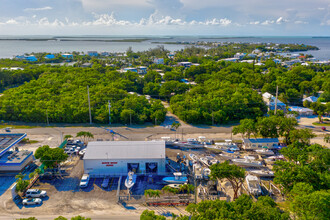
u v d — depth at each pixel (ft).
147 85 447.83
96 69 597.52
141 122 295.07
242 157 209.67
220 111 298.56
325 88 414.00
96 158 180.75
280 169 161.17
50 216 139.95
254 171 183.01
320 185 147.13
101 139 240.73
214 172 149.79
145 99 334.44
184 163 201.26
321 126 285.23
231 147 225.76
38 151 180.55
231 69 558.56
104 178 178.60
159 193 150.00
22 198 156.35
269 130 233.14
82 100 320.09
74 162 203.82
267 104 334.85
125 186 170.30
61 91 370.32
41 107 305.53
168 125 290.15
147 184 172.55
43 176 179.11
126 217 139.74
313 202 115.55
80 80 424.05
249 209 114.93
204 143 234.58
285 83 427.74
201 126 290.35
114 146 193.98
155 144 197.57
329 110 319.68
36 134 262.06
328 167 159.94
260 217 110.01
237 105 311.68
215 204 118.83
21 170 189.47
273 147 223.30
